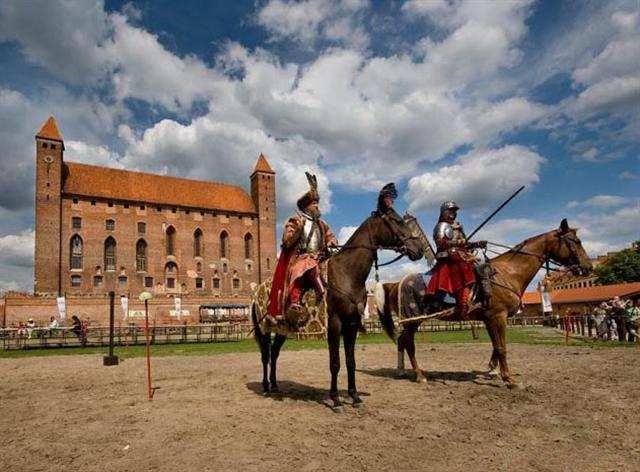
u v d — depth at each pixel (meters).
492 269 9.24
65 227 84.06
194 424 6.49
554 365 12.04
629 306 23.02
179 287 93.50
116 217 89.38
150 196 94.25
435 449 5.34
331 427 6.20
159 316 77.19
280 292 7.61
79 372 13.80
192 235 97.12
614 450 5.25
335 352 7.24
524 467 4.78
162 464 5.00
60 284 82.00
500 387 8.84
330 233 7.84
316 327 7.34
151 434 6.08
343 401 7.78
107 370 14.13
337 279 7.33
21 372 14.37
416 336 31.42
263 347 8.84
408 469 4.75
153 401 8.30
